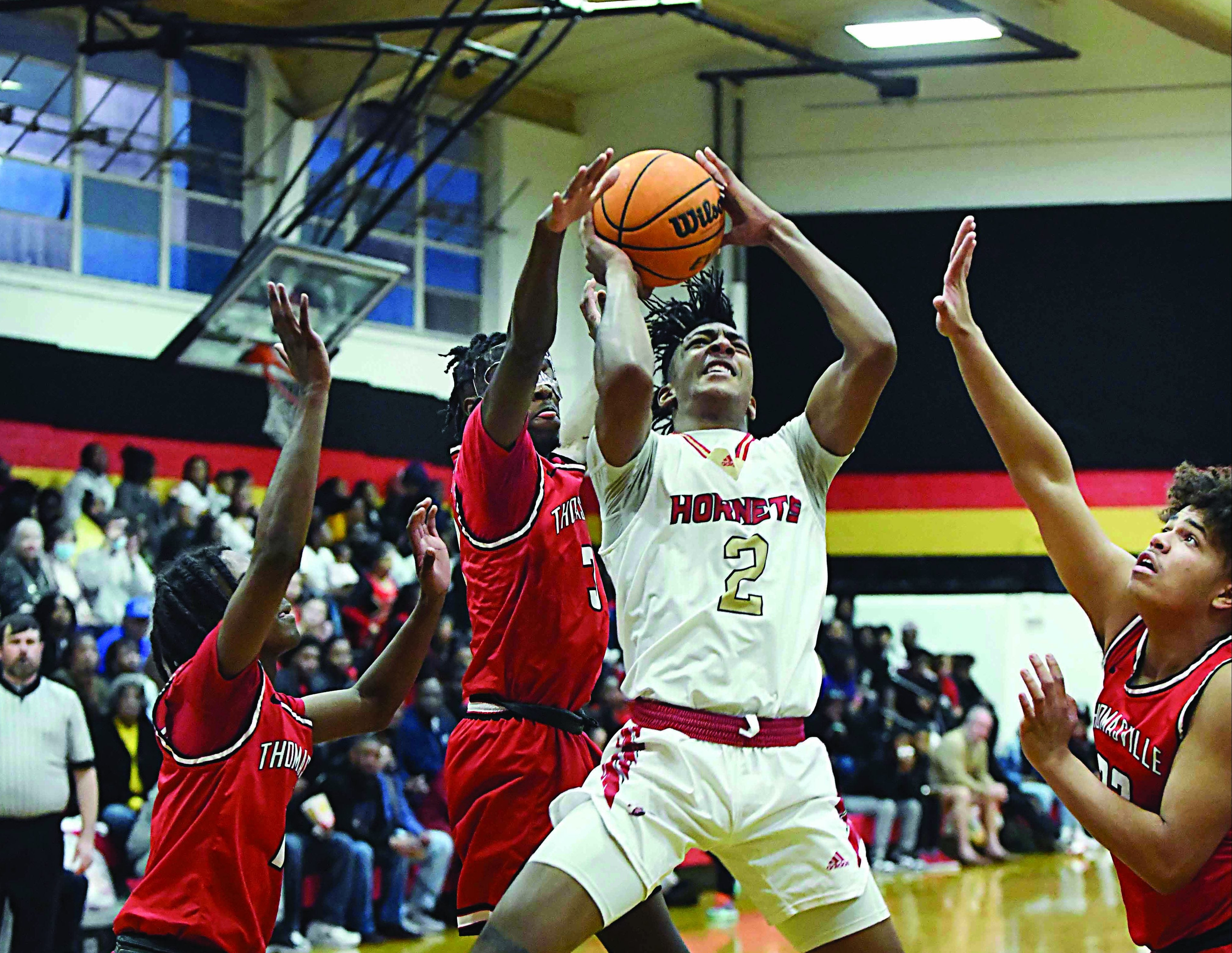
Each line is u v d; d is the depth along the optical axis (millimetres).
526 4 13930
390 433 15297
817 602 3750
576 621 4375
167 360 13234
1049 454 3840
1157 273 16641
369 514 13680
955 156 17109
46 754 7219
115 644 9484
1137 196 16719
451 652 11672
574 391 17250
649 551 3705
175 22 11797
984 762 14703
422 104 15680
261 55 15156
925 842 14117
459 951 9125
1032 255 16891
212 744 3639
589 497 15797
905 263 17125
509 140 17422
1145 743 3379
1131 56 16750
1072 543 3756
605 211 3938
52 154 13758
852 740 13844
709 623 3604
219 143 15070
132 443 12953
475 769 4320
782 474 3797
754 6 16562
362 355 15664
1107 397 16688
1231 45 15086
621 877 3445
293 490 3592
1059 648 16812
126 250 14195
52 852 7223
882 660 15461
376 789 9727
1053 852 15367
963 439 16969
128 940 3602
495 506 4270
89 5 11508
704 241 3941
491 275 17328
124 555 11367
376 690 4277
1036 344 16859
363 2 14484
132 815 8969
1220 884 3312
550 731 4332
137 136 14406
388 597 12773
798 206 17406
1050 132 16938
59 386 12555
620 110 17984
